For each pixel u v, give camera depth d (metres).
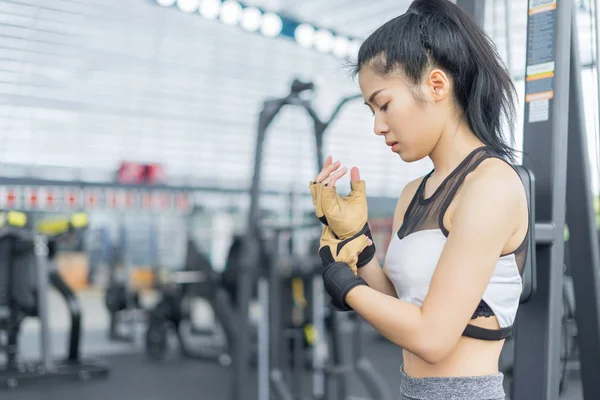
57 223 5.04
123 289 6.66
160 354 5.93
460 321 0.93
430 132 1.03
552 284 1.33
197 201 6.66
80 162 6.84
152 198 6.32
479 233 0.93
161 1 4.46
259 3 5.88
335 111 3.53
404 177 8.46
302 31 5.02
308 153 8.36
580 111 1.50
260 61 7.55
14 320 5.00
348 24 6.54
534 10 1.41
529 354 1.35
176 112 7.42
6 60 5.95
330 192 1.05
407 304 0.95
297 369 4.05
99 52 6.49
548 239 1.32
